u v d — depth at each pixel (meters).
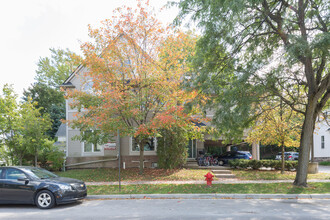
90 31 14.89
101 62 14.53
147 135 16.16
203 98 12.95
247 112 11.66
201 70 13.01
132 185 13.60
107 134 15.47
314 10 11.96
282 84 14.22
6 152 18.36
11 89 17.27
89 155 20.62
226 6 11.06
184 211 8.46
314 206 9.21
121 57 15.29
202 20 12.68
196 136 18.03
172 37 15.34
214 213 8.12
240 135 15.65
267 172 18.31
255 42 12.89
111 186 13.44
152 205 9.61
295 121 17.75
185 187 12.77
